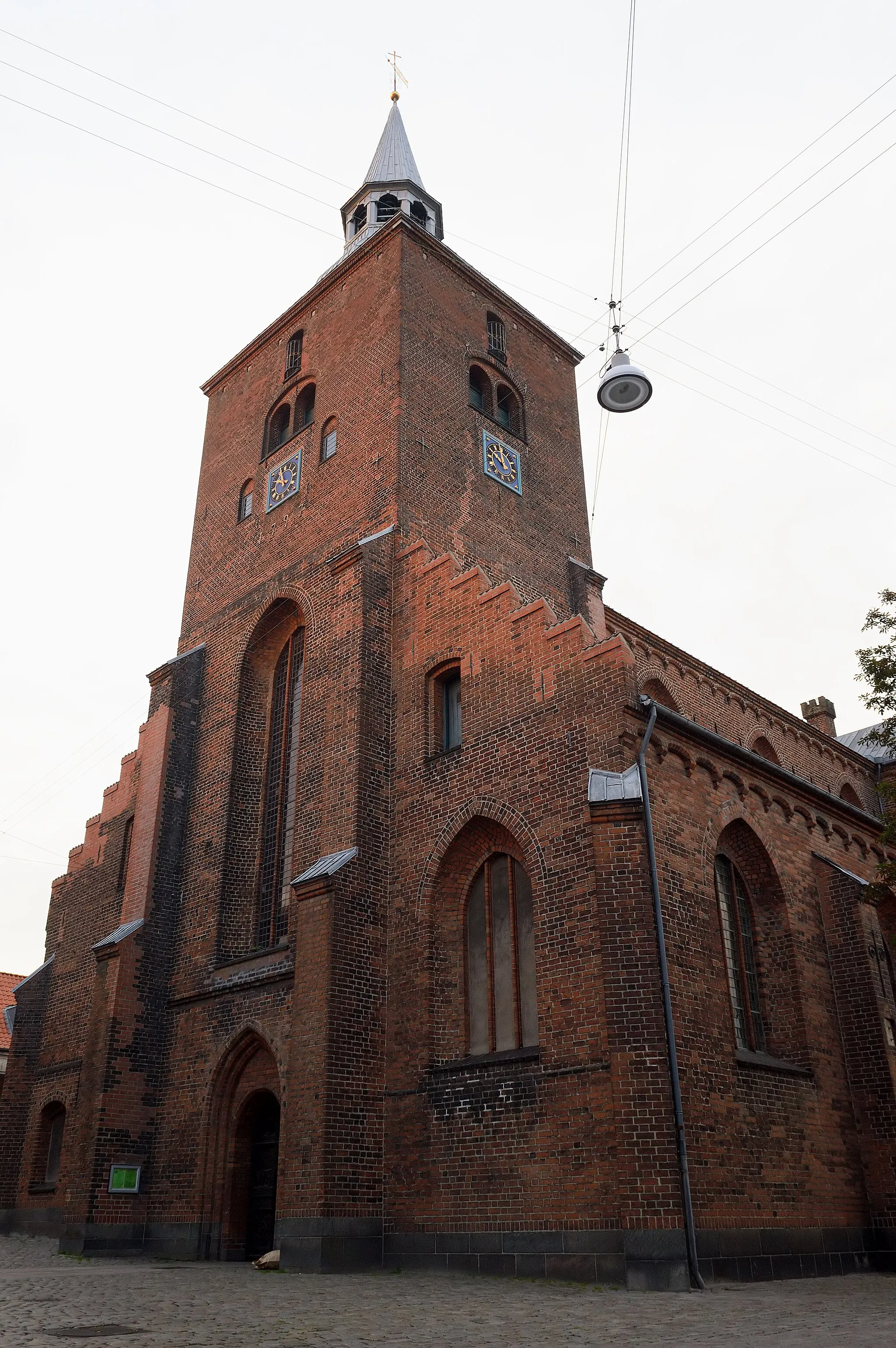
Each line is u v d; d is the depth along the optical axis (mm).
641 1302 13586
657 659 33125
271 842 27141
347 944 21062
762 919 21922
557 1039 17922
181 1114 24438
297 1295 14594
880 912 24859
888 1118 20750
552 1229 16953
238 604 30812
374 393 29391
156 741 29734
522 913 20469
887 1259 19891
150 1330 10914
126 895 28047
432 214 41094
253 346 36094
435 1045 20359
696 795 20188
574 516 33031
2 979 45000
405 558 25562
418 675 23844
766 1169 17953
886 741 22672
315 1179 19125
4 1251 25266
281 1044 22469
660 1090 16359
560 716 20250
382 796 23062
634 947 17297
